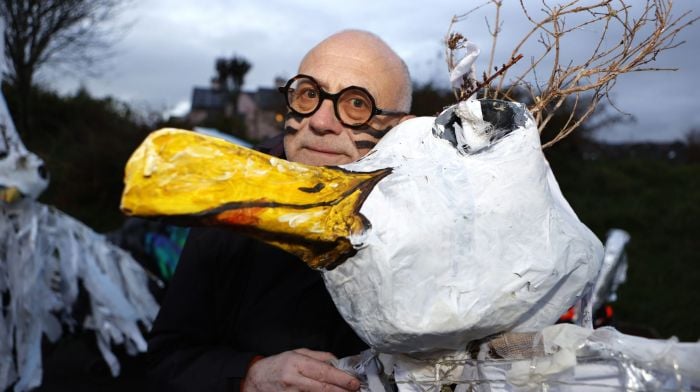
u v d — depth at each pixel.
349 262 1.39
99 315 4.46
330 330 1.95
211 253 2.04
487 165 1.42
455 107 1.50
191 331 2.00
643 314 8.00
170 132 1.30
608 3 1.64
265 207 1.33
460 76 1.73
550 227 1.42
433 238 1.35
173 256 5.95
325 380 1.66
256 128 21.16
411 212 1.37
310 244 1.38
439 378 1.49
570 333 1.38
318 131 1.98
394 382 1.58
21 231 3.86
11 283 3.71
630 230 12.45
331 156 2.00
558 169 15.24
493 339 1.45
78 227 4.62
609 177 15.22
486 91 1.76
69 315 4.40
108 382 5.54
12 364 3.68
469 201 1.38
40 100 15.55
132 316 4.61
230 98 29.50
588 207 13.59
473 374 1.46
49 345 4.45
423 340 1.38
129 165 1.29
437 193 1.39
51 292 4.19
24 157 3.79
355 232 1.36
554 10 1.67
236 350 2.00
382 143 1.60
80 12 14.38
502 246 1.37
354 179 1.42
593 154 17.12
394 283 1.35
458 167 1.42
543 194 1.42
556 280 1.40
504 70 1.67
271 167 1.36
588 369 1.36
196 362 1.95
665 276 9.73
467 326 1.35
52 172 13.01
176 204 1.29
